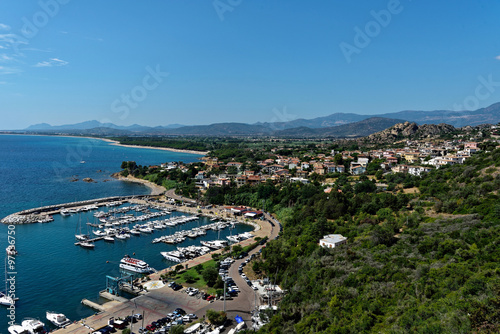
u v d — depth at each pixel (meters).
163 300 94.62
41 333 80.19
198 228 174.38
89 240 150.00
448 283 63.41
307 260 99.25
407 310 58.75
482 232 82.75
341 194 157.50
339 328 59.47
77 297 99.50
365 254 93.00
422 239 93.56
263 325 75.50
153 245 149.75
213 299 94.38
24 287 105.31
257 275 111.06
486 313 49.53
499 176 120.62
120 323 80.94
